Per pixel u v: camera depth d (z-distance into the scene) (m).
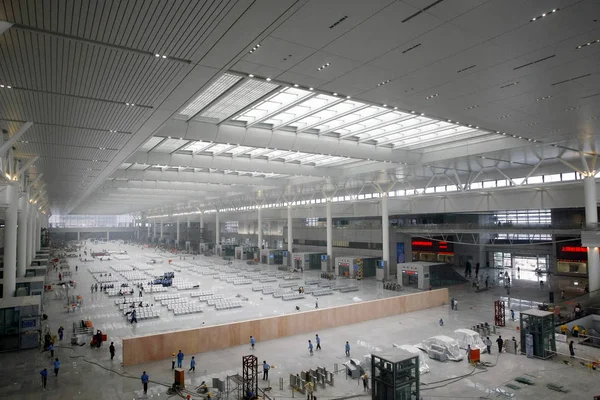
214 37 11.95
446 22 12.05
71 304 40.91
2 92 15.79
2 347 26.20
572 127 25.38
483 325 30.25
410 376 17.98
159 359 24.70
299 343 28.00
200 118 26.52
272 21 11.42
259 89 21.48
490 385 20.27
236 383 20.73
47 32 11.15
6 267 34.59
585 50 14.21
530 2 11.02
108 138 24.12
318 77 16.72
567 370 22.38
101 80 14.84
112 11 10.17
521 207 47.62
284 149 31.02
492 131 26.72
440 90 18.47
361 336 29.48
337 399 19.14
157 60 13.30
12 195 34.28
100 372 22.56
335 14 11.33
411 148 37.06
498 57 14.73
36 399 18.89
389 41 13.28
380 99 19.88
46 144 25.75
